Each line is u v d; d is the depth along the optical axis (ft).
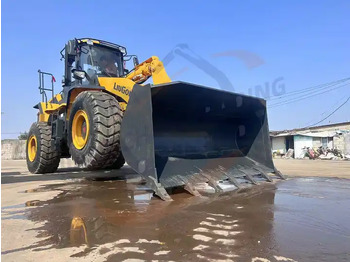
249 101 14.75
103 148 13.47
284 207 8.89
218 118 15.74
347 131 62.28
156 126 13.37
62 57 19.90
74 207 9.34
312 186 13.11
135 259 5.14
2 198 11.37
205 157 14.35
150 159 10.61
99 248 5.69
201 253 5.37
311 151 61.87
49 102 22.39
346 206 9.01
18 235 6.55
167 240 6.07
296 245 5.71
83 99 14.34
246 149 16.57
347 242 5.86
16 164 44.83
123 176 18.42
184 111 14.02
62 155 21.40
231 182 12.87
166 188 11.19
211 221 7.41
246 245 5.74
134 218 7.80
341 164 36.55
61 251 5.57
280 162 44.19
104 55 18.12
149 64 15.34
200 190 12.00
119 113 13.94
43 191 13.03
